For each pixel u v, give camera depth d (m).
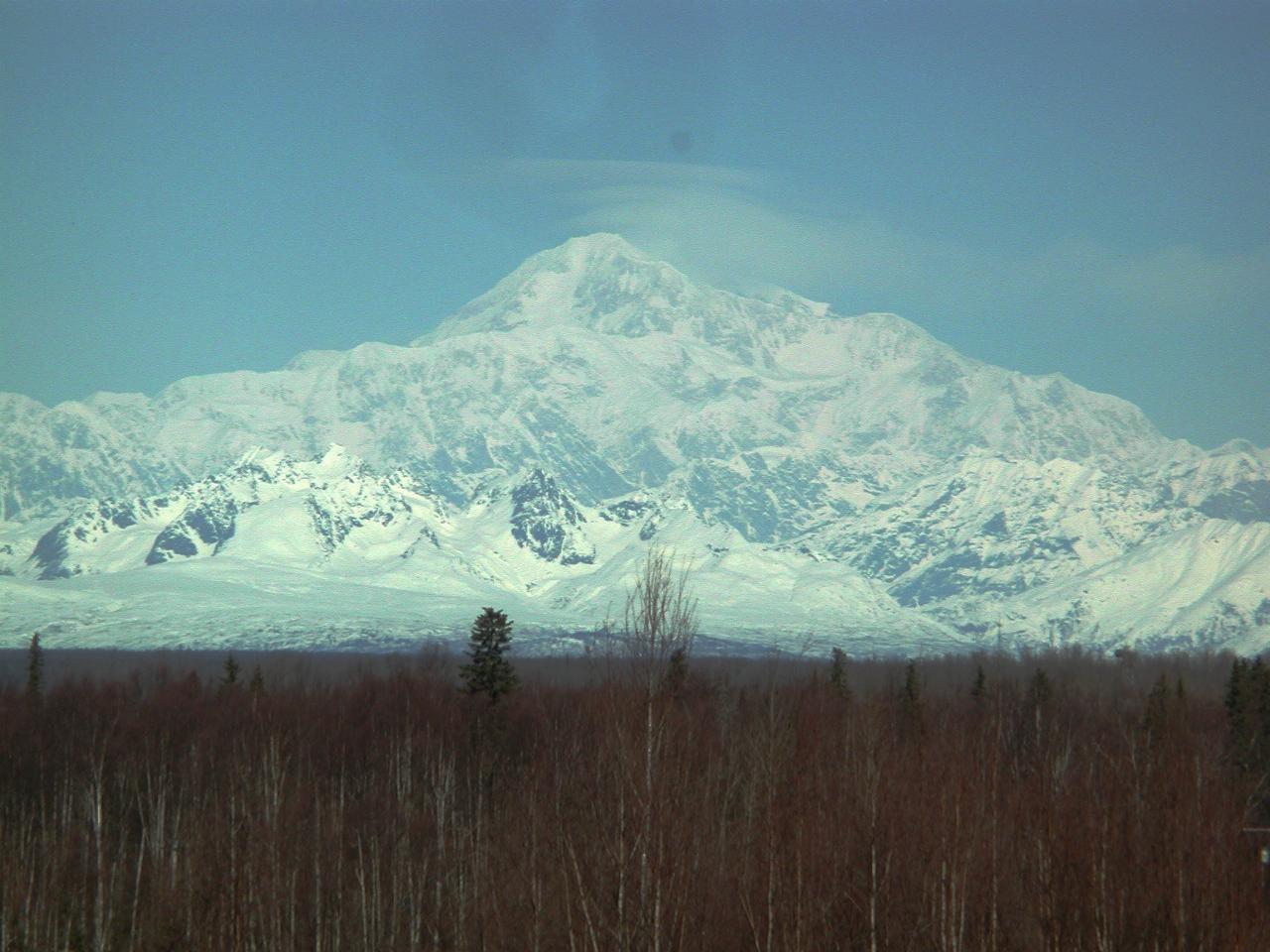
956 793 153.75
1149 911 142.25
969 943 148.75
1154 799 150.00
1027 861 152.62
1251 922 140.12
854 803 155.00
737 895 144.88
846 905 148.75
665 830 134.38
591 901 136.75
